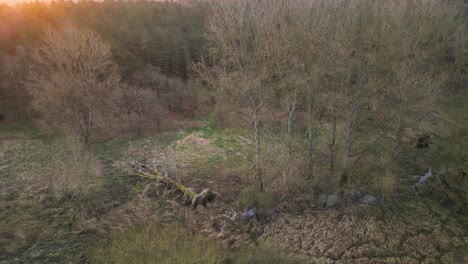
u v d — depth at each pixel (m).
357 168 28.25
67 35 34.84
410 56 28.62
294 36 22.80
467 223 23.61
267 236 22.61
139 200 26.91
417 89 24.33
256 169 27.33
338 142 30.61
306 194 26.61
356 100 23.72
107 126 42.25
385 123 26.91
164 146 38.53
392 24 23.86
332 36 23.48
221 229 23.30
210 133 42.62
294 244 21.81
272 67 22.97
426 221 23.70
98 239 22.06
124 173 31.69
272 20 23.11
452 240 21.94
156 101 47.41
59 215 24.66
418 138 34.09
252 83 22.53
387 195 26.48
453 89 40.00
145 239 21.69
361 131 28.30
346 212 24.59
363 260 20.31
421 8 34.31
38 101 35.03
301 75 22.95
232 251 21.22
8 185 29.11
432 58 34.75
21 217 24.05
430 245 21.53
